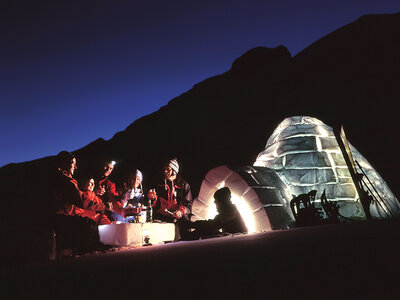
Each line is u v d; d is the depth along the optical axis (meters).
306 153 9.80
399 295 1.05
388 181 16.88
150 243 6.76
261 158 10.66
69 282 2.09
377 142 19.27
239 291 1.32
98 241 6.34
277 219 8.00
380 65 25.98
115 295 1.52
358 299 1.05
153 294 1.45
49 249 5.62
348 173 9.59
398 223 4.60
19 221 6.04
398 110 20.84
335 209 8.44
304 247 2.57
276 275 1.56
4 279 2.62
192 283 1.60
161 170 9.16
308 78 29.78
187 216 8.93
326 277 1.39
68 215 6.15
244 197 8.35
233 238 5.30
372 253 1.86
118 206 7.70
